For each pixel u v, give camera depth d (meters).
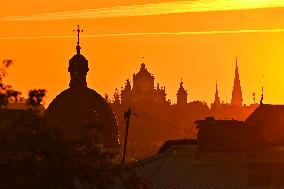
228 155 123.12
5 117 65.06
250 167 122.31
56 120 66.75
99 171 65.88
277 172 122.44
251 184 122.06
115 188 103.62
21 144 63.88
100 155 66.12
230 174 122.75
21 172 64.12
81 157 65.62
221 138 123.56
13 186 64.06
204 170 123.62
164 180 123.06
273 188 121.75
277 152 122.69
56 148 64.31
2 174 64.25
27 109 65.44
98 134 67.06
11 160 64.12
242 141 123.38
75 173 64.50
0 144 64.00
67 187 65.00
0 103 66.06
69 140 65.44
